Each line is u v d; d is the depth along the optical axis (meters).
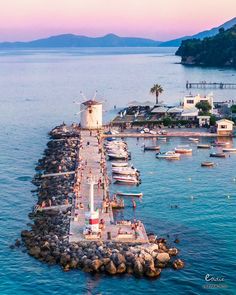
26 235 105.31
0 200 130.38
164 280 88.00
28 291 85.94
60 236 101.69
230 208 121.56
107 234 101.44
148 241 98.94
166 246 98.75
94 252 94.12
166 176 149.38
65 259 92.94
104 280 88.19
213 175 150.00
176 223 112.31
